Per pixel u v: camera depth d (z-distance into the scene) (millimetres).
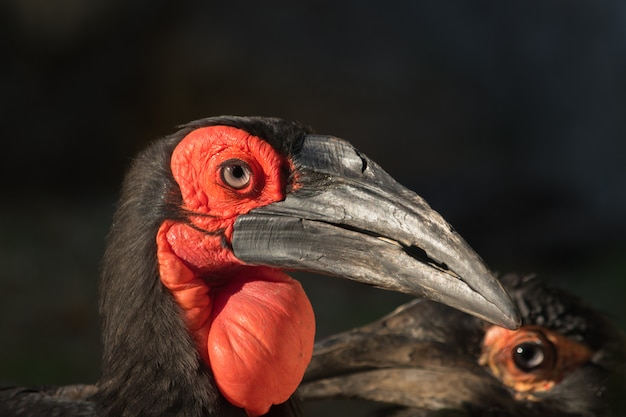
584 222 17906
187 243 5625
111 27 18219
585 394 6824
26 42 18078
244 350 5477
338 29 18359
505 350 6895
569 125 18281
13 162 17969
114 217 5863
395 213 5281
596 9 18359
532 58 18250
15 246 15555
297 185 5578
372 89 18141
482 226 17875
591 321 7020
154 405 5430
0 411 6078
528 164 18141
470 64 18266
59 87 18234
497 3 18266
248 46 18391
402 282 5227
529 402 6871
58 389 6895
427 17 18312
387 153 18062
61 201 17812
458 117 18172
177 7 18391
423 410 7000
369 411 7812
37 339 13016
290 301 5625
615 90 18344
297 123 5848
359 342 6977
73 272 14938
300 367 5605
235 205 5609
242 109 18344
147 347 5488
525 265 17516
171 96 18422
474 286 5004
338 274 5402
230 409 5574
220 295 5715
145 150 5938
